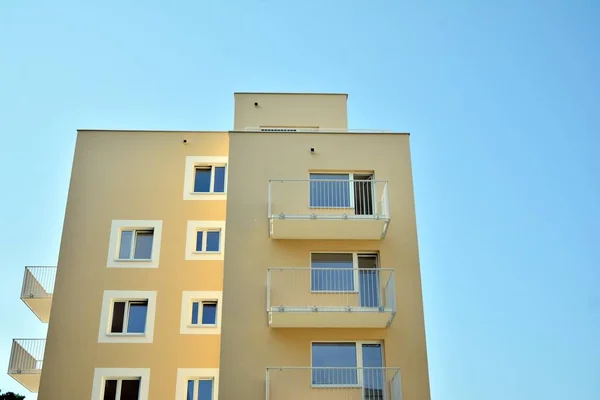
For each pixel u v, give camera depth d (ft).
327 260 72.18
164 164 81.00
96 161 80.64
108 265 76.02
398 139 76.89
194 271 76.38
